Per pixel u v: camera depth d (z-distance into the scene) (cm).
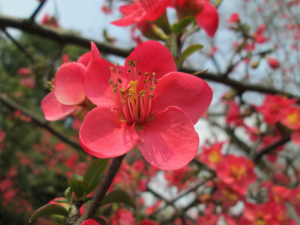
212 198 22
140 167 30
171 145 7
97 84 8
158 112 8
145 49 8
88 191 8
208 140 31
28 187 65
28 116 28
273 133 23
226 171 21
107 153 7
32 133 66
